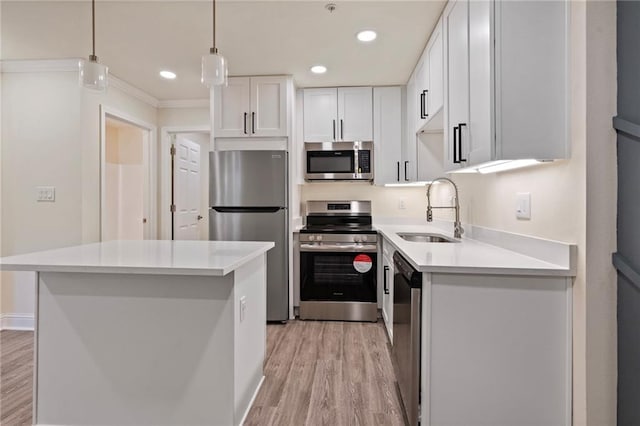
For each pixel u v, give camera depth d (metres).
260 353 2.14
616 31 1.33
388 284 2.93
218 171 3.35
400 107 3.61
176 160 4.33
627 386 1.30
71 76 3.04
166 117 4.20
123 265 1.50
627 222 1.30
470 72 1.73
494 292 1.52
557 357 1.48
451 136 2.05
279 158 3.31
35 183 3.07
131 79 3.45
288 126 3.36
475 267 1.50
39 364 1.69
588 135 1.35
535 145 1.46
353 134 3.63
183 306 1.64
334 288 3.38
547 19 1.46
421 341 1.58
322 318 3.39
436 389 1.55
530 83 1.46
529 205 1.74
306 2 2.14
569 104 1.43
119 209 4.92
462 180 2.70
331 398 2.03
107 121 3.85
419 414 1.60
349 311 3.36
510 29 1.47
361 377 2.27
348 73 3.29
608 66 1.34
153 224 4.12
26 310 3.12
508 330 1.51
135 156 4.92
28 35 2.56
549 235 1.58
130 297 1.65
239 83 3.40
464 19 1.81
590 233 1.36
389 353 2.63
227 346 1.63
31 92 3.06
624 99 1.30
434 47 2.47
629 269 1.27
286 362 2.49
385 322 3.09
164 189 4.22
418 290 1.58
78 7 2.19
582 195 1.37
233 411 1.64
